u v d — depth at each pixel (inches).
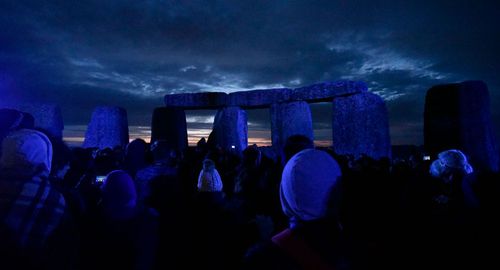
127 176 78.4
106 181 76.6
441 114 365.4
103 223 72.9
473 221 99.0
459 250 99.7
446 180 108.5
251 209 125.0
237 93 538.9
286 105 509.7
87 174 112.3
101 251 71.6
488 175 100.4
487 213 96.6
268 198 124.3
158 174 121.0
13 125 75.7
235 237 121.9
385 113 459.8
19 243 51.9
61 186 82.0
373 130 455.2
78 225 74.9
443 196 107.5
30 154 58.8
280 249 41.8
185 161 208.2
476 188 99.0
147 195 118.3
